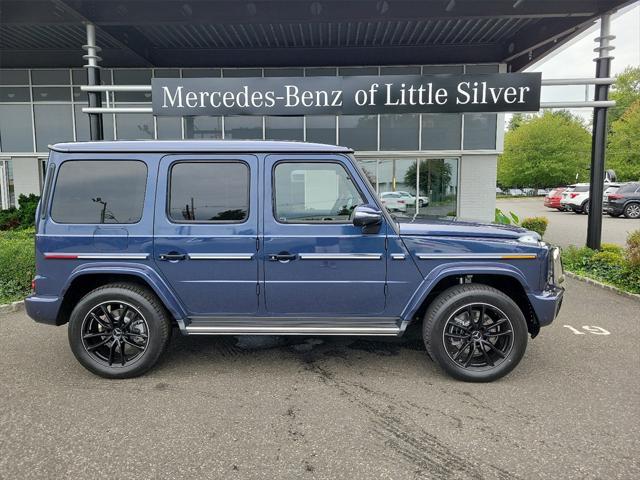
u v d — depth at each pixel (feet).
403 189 45.65
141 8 30.04
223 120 45.09
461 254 12.65
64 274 12.92
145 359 13.01
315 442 9.93
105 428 10.53
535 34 35.86
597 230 29.96
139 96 45.42
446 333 12.71
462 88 28.60
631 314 19.53
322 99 28.78
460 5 30.07
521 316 12.51
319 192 12.91
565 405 11.57
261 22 30.86
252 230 12.82
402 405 11.58
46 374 13.51
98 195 12.96
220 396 12.10
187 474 8.86
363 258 12.76
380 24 35.68
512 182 174.09
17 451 9.61
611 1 27.94
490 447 9.73
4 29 36.55
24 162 47.03
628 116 137.49
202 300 13.11
